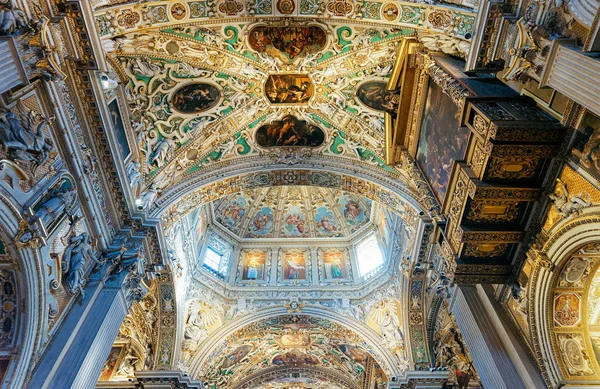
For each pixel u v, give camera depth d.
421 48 11.89
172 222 15.16
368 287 21.72
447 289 13.29
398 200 15.51
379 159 16.05
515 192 9.10
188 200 15.70
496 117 8.23
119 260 12.11
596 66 6.55
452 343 17.72
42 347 9.41
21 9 8.33
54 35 9.19
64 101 10.05
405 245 17.97
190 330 19.55
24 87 8.75
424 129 12.81
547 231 9.44
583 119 7.62
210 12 11.95
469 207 9.62
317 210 26.16
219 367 22.53
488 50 9.23
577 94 6.93
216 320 20.86
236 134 16.19
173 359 17.81
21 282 8.93
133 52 12.36
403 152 14.41
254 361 25.55
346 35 12.95
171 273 17.16
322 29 12.87
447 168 11.06
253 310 21.42
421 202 14.30
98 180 11.77
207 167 16.36
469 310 11.76
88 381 9.80
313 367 27.25
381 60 13.50
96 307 10.98
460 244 10.33
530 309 10.17
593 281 9.80
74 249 10.71
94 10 10.11
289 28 12.89
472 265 10.66
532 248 9.91
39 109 9.37
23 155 8.74
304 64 14.09
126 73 13.08
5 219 8.34
